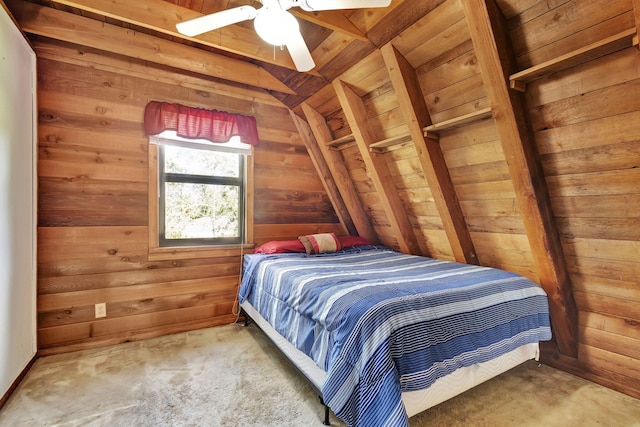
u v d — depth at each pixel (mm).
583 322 2230
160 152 2908
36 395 1919
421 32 1915
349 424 1419
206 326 3066
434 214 2869
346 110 2682
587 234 1954
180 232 3023
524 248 2371
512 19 1646
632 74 1449
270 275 2479
